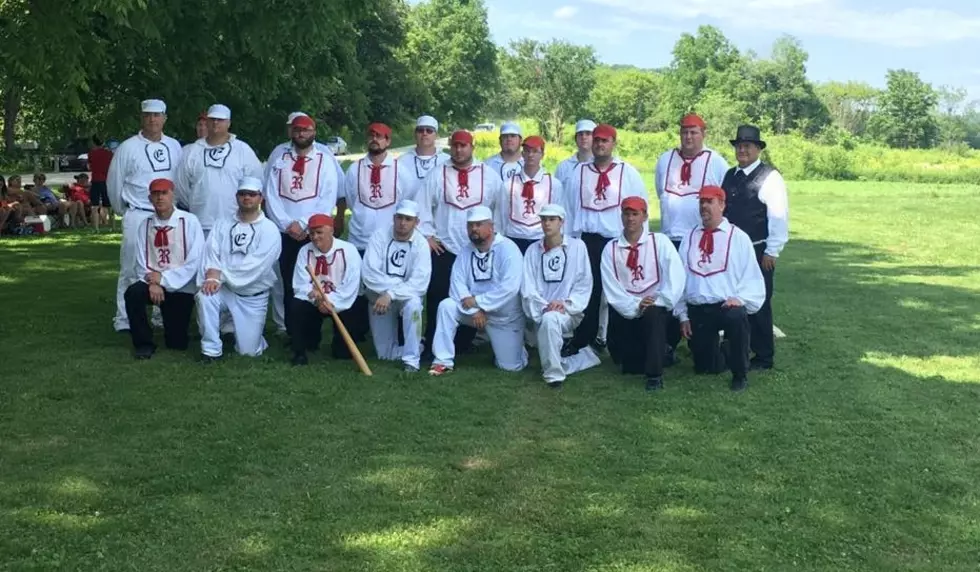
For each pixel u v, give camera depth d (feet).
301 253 25.41
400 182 28.30
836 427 20.38
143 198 27.58
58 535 14.71
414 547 14.49
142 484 16.75
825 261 49.01
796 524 15.48
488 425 20.35
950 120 234.38
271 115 44.86
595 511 15.88
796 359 26.63
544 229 24.63
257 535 14.83
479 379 24.12
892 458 18.49
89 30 29.89
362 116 164.86
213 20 35.22
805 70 228.22
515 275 24.73
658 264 24.00
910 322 32.19
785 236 24.98
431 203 27.32
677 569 13.89
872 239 59.52
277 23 33.65
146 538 14.70
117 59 37.58
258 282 25.62
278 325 28.96
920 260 49.62
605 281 24.38
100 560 13.96
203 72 40.70
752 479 17.40
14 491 16.33
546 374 23.54
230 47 39.65
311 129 27.20
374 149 27.94
